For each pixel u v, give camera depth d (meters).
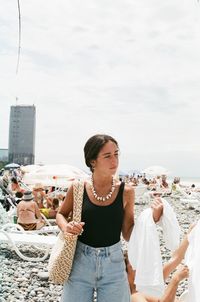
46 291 5.61
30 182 16.09
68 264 2.63
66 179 15.94
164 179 32.19
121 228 2.75
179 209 19.44
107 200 2.69
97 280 2.66
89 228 2.66
